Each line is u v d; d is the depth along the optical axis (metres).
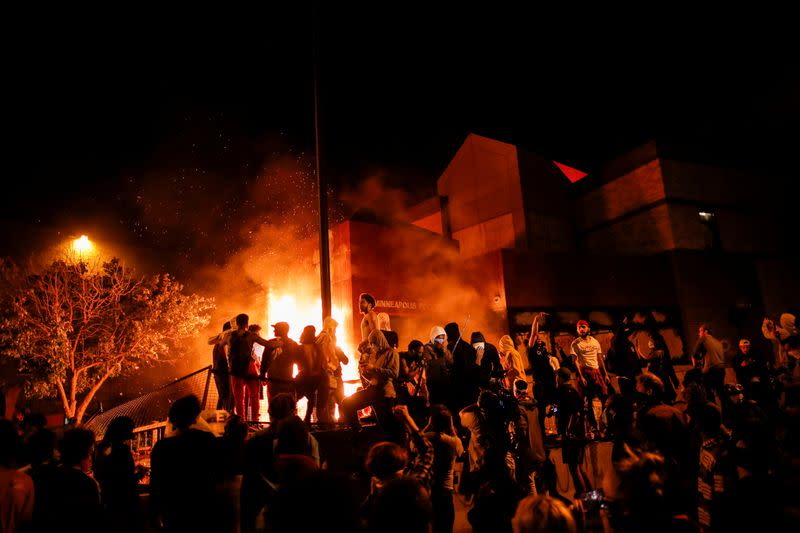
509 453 7.22
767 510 2.96
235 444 4.54
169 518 4.04
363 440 7.44
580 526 3.22
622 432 5.48
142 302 19.02
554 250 23.53
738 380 11.12
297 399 8.43
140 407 9.05
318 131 10.24
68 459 4.30
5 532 3.79
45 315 17.34
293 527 2.17
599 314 19.44
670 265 21.62
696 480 5.38
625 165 23.62
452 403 8.27
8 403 8.50
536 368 9.81
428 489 4.57
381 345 8.16
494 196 23.91
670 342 20.81
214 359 9.12
